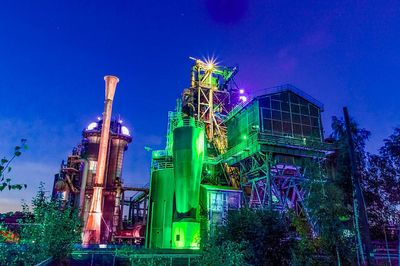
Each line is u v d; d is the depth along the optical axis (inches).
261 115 1776.6
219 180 2082.9
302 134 1834.4
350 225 1082.1
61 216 804.0
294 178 1681.8
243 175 1892.2
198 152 1867.6
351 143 900.6
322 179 1099.9
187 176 1812.3
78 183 2824.8
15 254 559.5
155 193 2034.9
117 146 3031.5
